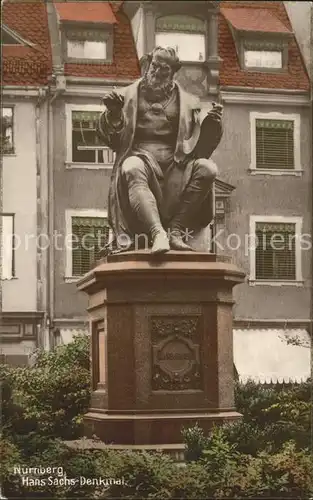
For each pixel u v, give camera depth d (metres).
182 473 14.40
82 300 20.09
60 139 20.70
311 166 20.67
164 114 16.73
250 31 21.27
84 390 17.67
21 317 19.81
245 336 19.59
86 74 20.94
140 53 21.08
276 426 15.87
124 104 16.61
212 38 21.20
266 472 14.56
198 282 15.88
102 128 16.77
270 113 20.88
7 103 20.64
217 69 20.97
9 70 20.86
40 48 21.25
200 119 16.80
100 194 20.41
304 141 20.84
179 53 20.88
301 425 15.98
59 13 21.30
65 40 21.14
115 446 15.38
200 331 15.88
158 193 16.47
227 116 20.86
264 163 20.59
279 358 19.34
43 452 15.46
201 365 15.83
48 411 17.52
